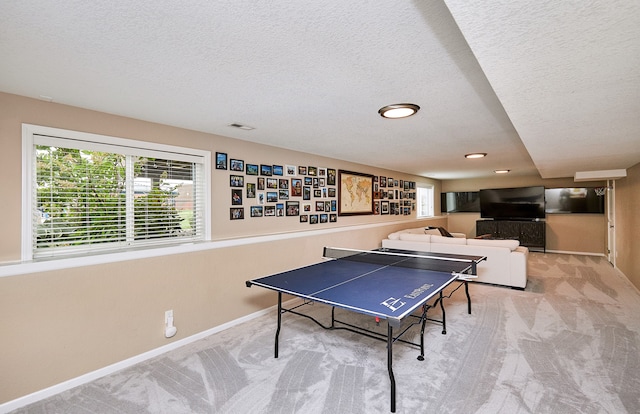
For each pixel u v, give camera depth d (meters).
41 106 2.28
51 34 1.40
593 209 7.43
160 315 2.80
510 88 1.58
